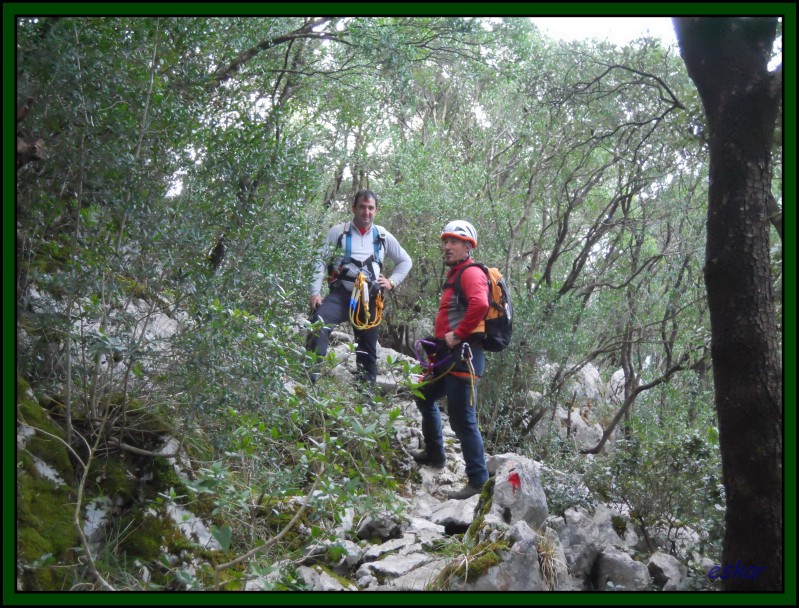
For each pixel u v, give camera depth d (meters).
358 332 5.59
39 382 3.35
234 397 3.44
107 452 3.30
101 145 3.13
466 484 5.35
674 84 7.38
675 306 8.41
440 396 5.16
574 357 8.67
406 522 4.20
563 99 7.38
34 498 2.86
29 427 3.04
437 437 5.41
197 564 3.11
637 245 8.88
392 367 3.48
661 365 9.65
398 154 9.44
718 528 4.07
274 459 3.57
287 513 3.71
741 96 2.92
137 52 3.39
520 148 9.55
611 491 4.71
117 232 3.29
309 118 7.06
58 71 2.94
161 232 3.29
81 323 3.39
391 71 5.98
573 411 9.11
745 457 2.83
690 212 8.75
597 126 7.70
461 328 4.68
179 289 3.43
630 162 7.91
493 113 11.62
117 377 3.57
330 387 4.86
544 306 7.95
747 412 2.83
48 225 3.52
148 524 3.14
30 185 3.26
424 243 9.12
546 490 4.55
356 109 7.02
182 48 3.48
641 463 4.57
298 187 3.90
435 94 12.21
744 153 2.91
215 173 3.61
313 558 3.54
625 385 8.86
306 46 6.49
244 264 3.65
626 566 3.76
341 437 3.82
